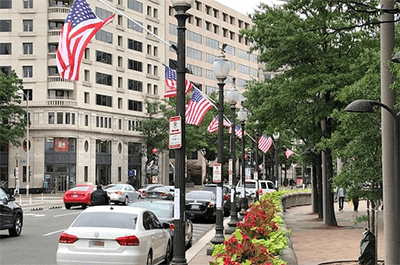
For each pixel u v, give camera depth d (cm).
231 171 2486
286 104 2614
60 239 1320
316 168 3512
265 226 1111
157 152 8419
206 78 11038
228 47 11694
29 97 7869
